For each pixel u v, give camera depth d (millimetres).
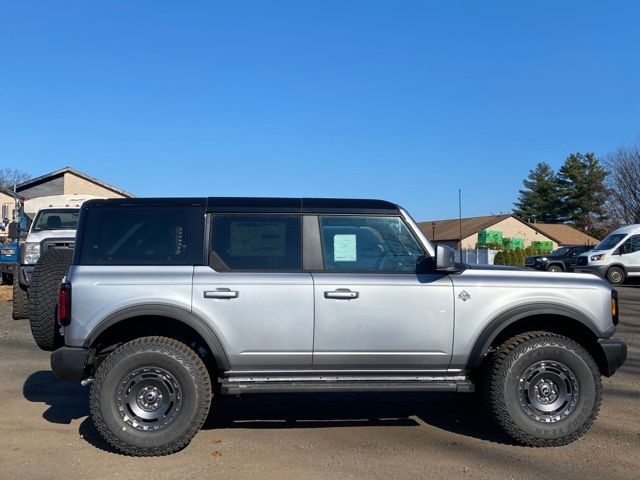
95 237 5297
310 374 5246
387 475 4613
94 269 5156
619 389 7109
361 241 5402
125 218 5359
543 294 5355
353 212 5414
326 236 5387
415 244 5434
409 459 4953
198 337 5441
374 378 5305
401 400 6746
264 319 5133
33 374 7805
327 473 4656
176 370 5023
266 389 5129
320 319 5164
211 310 5109
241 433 5617
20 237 14656
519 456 5020
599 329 5387
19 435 5527
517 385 5219
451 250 5125
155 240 5309
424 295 5246
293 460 4930
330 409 6402
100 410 4957
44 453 5086
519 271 5543
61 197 14164
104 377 4980
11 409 6332
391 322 5207
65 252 5906
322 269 5309
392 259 5391
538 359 5227
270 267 5273
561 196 74375
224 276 5172
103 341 5363
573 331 5680
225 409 6391
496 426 5434
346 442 5379
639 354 9070
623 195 45312
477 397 6414
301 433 5629
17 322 11961
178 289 5113
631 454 5059
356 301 5191
